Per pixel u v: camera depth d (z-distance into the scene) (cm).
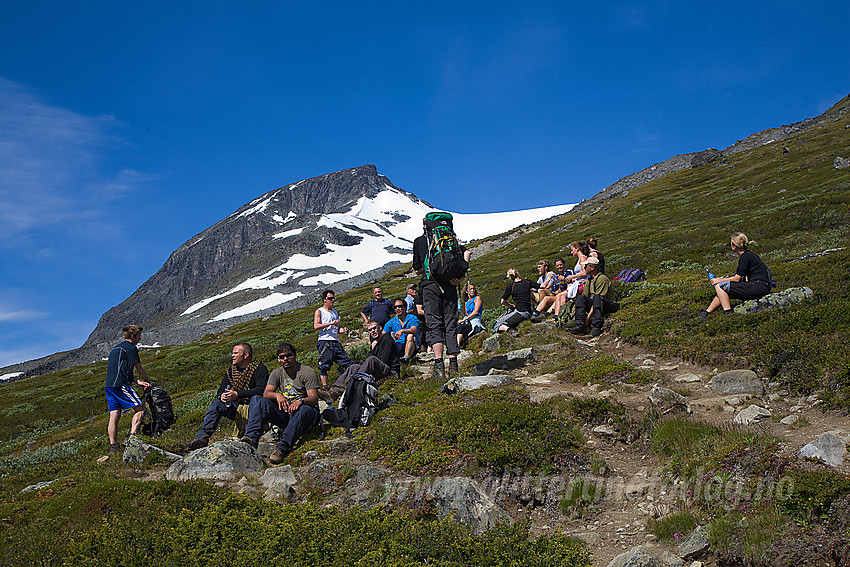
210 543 518
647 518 578
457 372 1063
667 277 2145
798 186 5012
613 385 920
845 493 480
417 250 1030
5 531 585
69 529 582
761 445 602
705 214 5250
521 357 1163
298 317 6444
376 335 1191
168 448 904
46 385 5422
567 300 1431
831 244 2180
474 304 1625
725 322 1077
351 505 622
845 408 677
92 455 1145
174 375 3497
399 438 750
